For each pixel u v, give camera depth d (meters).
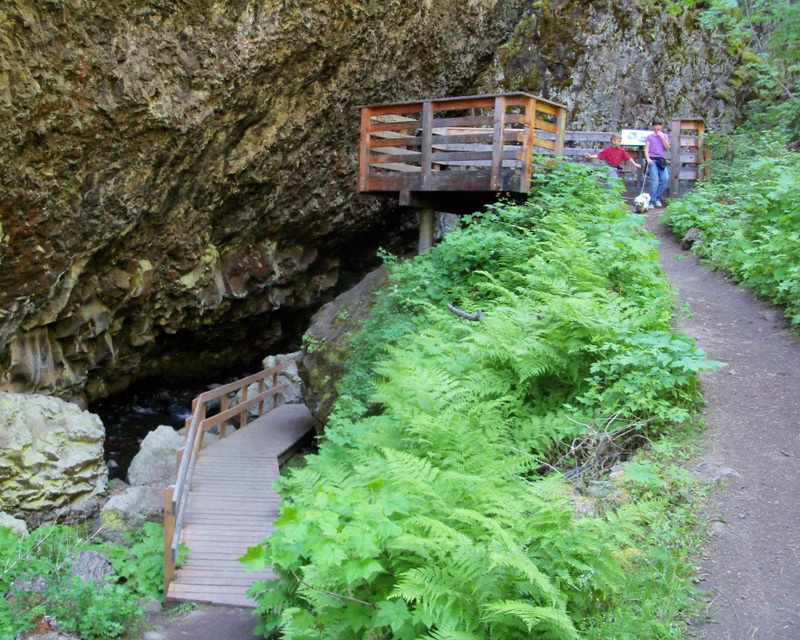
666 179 13.94
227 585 7.25
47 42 8.57
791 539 4.43
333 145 13.85
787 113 15.58
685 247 10.72
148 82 9.94
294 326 17.06
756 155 13.61
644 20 16.64
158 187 11.22
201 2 9.98
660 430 5.65
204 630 6.66
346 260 16.94
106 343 12.29
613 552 3.86
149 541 8.10
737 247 9.38
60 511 8.91
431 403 5.75
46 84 8.77
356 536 3.56
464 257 9.79
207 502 8.66
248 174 12.59
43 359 10.83
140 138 10.34
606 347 6.17
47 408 9.57
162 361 14.88
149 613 6.98
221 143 11.70
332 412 8.84
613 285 7.97
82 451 9.48
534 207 10.16
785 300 7.73
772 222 9.43
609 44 16.55
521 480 4.87
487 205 10.51
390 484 4.52
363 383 8.59
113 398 14.26
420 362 6.77
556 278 7.64
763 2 16.75
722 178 13.94
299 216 14.33
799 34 16.06
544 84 16.62
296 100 12.48
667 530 4.50
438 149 13.19
